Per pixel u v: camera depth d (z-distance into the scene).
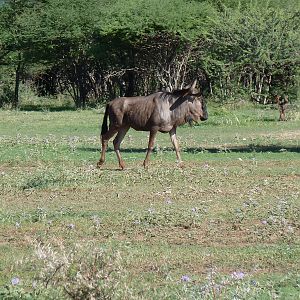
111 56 138.00
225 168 49.09
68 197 39.84
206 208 35.78
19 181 44.19
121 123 49.06
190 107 49.06
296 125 83.69
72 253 20.95
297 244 29.42
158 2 128.62
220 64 97.06
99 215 34.84
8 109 134.38
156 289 22.78
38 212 35.34
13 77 162.62
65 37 133.75
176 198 39.03
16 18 138.62
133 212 35.03
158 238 30.59
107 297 19.22
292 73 89.31
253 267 26.02
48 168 49.41
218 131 78.50
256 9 98.19
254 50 89.69
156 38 129.25
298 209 35.22
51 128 86.00
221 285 22.44
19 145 64.75
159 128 48.81
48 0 135.88
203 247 29.02
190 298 21.55
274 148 61.44
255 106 112.38
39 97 161.38
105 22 128.38
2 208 36.84
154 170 47.47
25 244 29.73
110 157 56.00
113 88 147.00
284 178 45.34
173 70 133.50
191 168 48.94
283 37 88.38
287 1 120.19
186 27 125.12
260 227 31.92
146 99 48.88
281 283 23.98
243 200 38.06
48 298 19.70
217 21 98.12
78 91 146.25
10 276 24.91
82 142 68.12
